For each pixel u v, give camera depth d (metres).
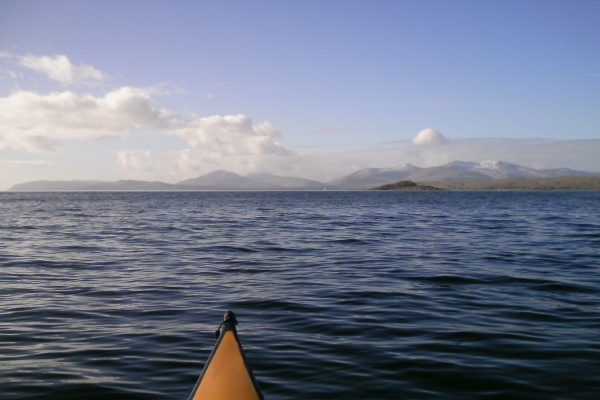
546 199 119.56
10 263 17.34
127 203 88.31
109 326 9.62
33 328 9.45
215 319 10.11
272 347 8.38
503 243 23.47
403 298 11.91
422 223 37.22
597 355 7.92
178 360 7.80
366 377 7.09
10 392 6.61
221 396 5.59
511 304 11.30
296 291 12.71
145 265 16.97
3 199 117.44
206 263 17.41
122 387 6.80
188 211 57.69
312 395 6.54
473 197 142.50
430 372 7.27
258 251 20.62
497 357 7.85
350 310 10.78
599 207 70.88
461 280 14.15
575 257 18.70
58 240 24.95
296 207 69.62
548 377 7.08
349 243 23.53
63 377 7.12
